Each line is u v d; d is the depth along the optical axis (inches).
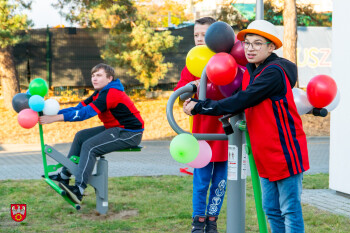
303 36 698.2
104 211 195.0
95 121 597.0
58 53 671.8
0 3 585.6
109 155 417.1
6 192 232.1
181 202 212.7
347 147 223.5
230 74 111.0
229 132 111.5
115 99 187.6
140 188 247.6
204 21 147.6
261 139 105.7
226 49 119.7
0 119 588.1
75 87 698.8
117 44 658.2
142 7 679.7
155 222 178.9
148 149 471.8
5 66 642.2
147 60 660.1
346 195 228.8
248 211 195.6
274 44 107.3
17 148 471.2
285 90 105.2
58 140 523.2
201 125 148.6
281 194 108.4
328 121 645.3
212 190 151.9
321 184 263.7
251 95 102.1
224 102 102.9
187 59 129.6
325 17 829.8
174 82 699.4
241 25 738.2
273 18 795.4
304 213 191.9
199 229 148.9
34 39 663.8
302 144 107.5
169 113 110.5
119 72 683.4
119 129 189.3
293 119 106.7
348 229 168.4
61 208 202.8
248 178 273.7
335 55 229.5
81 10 666.2
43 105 175.9
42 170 320.2
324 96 112.9
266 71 104.0
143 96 728.3
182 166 344.5
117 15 661.9
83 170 183.8
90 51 678.5
